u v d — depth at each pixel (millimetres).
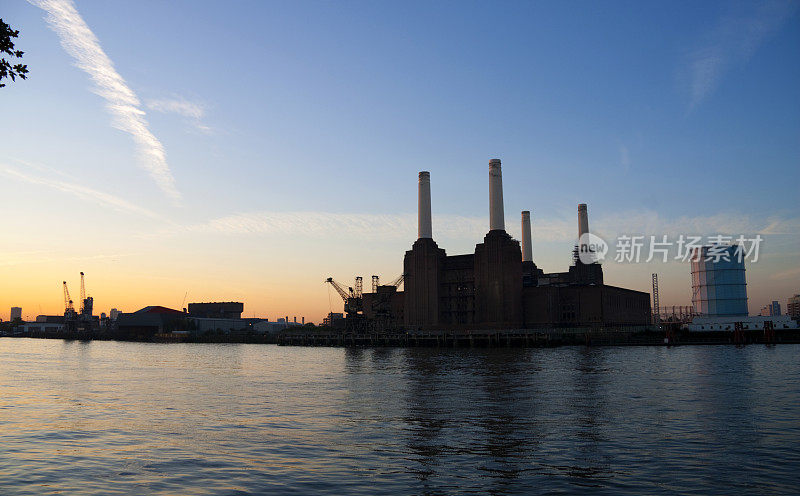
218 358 139375
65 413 47344
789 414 42875
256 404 52281
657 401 50406
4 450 33312
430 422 41469
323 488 25234
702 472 27266
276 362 121250
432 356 135125
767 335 157625
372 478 26750
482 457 30609
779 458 29719
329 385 69375
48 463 30062
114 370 96562
